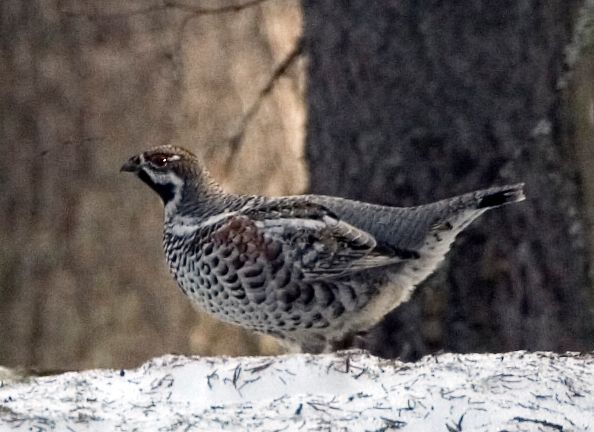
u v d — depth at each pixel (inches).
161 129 900.6
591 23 579.5
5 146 883.4
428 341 578.9
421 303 578.9
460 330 578.2
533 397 320.8
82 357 881.5
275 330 486.3
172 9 898.1
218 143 913.5
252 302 476.7
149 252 893.2
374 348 581.9
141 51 894.4
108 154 891.4
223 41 913.5
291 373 335.3
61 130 885.2
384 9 586.2
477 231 578.2
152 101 897.5
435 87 580.4
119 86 892.6
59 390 334.6
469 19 577.6
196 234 482.6
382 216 483.5
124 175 892.0
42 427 306.0
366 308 482.3
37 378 351.3
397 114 585.0
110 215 891.4
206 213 490.0
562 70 582.6
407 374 334.6
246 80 917.8
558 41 581.9
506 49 576.7
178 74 901.8
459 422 308.5
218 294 481.1
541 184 579.5
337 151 601.6
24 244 885.2
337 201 487.8
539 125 578.9
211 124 912.9
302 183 922.7
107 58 889.5
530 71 578.2
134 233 892.0
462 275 577.6
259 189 923.4
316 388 331.3
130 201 892.6
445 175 580.4
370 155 589.9
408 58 583.2
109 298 888.3
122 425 306.7
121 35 891.4
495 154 578.9
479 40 577.3
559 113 581.3
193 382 335.3
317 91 612.1
